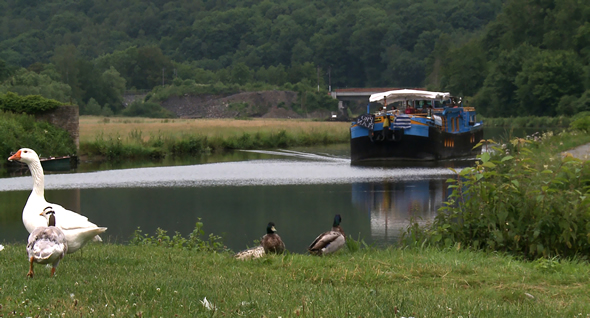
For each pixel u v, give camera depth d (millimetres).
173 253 12297
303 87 173375
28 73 136125
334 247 11898
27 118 42562
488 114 123125
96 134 52438
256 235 18391
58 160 39750
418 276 9961
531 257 12500
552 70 109312
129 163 43531
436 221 14695
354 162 42250
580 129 43188
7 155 39312
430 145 41594
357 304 7098
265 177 33406
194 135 56062
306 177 33188
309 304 7059
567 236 12094
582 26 119938
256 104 161875
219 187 29375
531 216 12664
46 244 7703
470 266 10531
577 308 7684
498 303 8008
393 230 18812
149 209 23172
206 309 6629
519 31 142000
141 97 180500
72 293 7184
